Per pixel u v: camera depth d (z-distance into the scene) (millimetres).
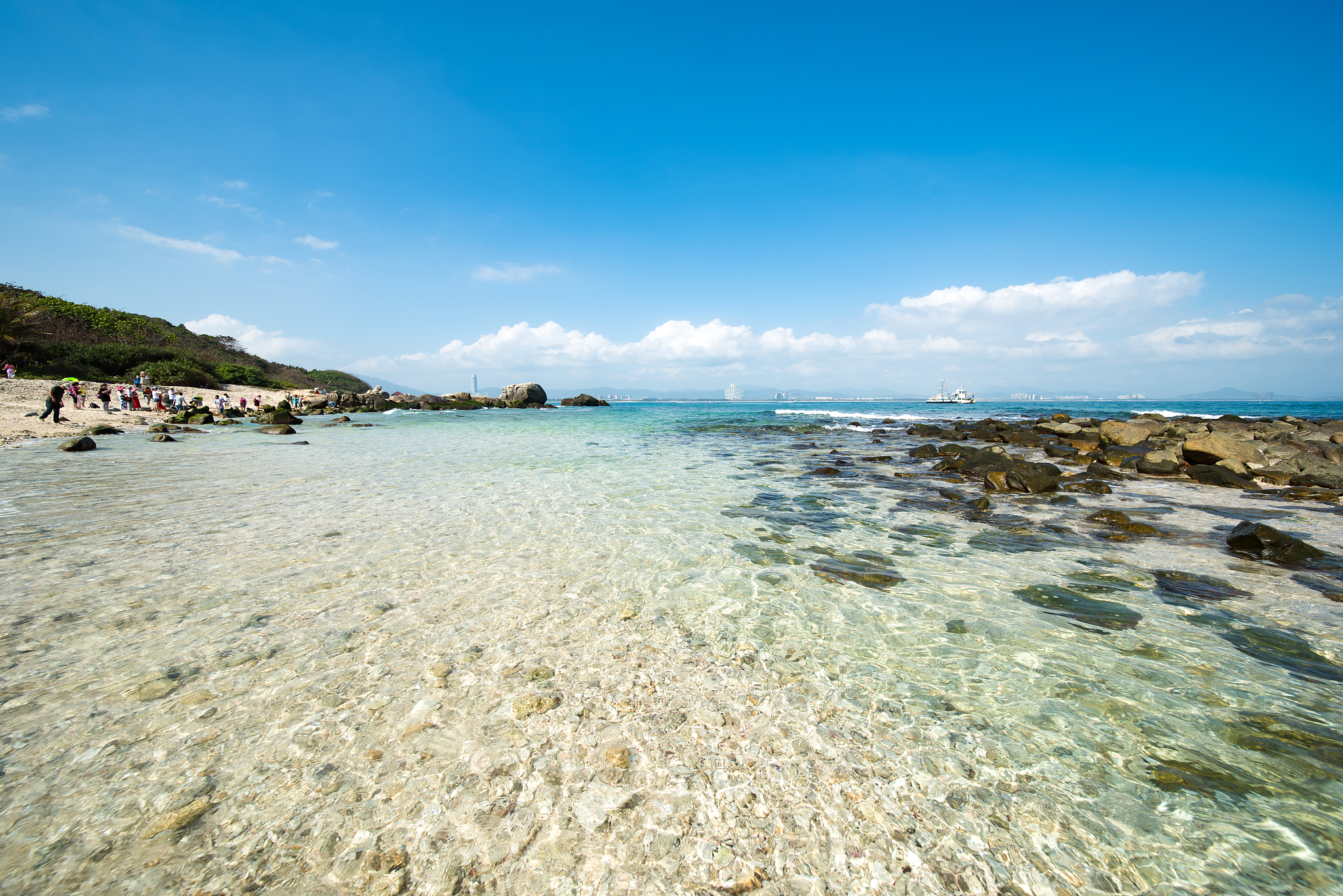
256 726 2844
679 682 3344
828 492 9430
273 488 9672
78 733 2752
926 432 21344
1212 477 10461
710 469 12258
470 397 52875
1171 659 3658
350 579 5090
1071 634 4051
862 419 33000
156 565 5414
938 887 1992
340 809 2305
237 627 4027
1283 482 10352
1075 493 9453
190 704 3027
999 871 2061
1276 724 2932
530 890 1963
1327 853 2119
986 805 2377
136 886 1936
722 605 4551
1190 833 2232
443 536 6578
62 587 4785
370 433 22375
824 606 4555
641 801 2377
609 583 5047
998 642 3902
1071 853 2137
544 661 3582
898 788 2473
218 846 2111
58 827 2180
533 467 12523
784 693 3236
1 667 3385
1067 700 3174
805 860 2102
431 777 2492
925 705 3119
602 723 2920
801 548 6188
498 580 5094
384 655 3619
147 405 33188
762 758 2656
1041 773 2574
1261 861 2100
